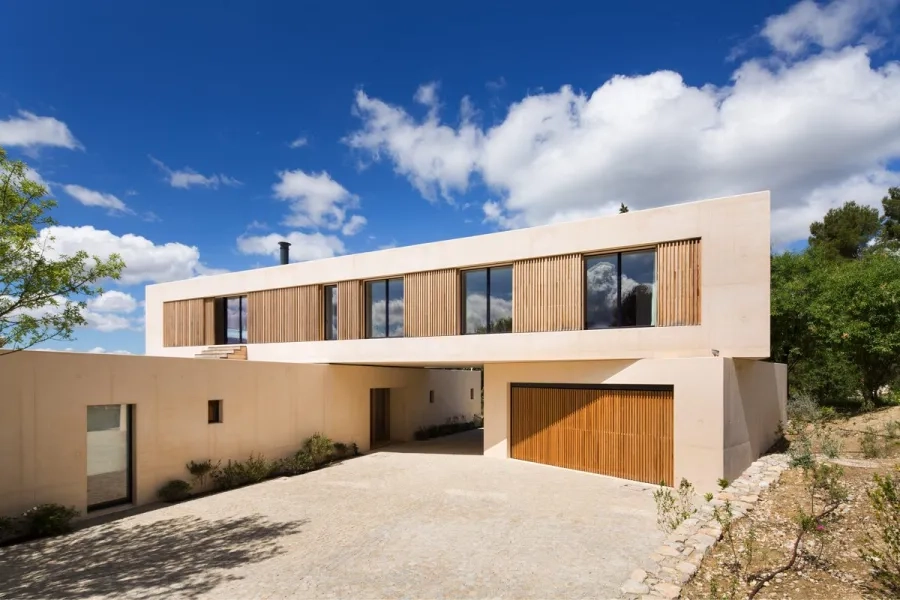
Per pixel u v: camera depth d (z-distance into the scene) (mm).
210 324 18031
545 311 11883
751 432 10562
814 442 11352
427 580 5387
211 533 7406
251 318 17094
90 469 8773
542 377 12398
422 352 13609
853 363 16906
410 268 14031
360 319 14883
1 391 7465
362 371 16109
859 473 8305
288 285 16203
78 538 7320
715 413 9016
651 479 10086
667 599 4539
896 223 27625
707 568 5238
